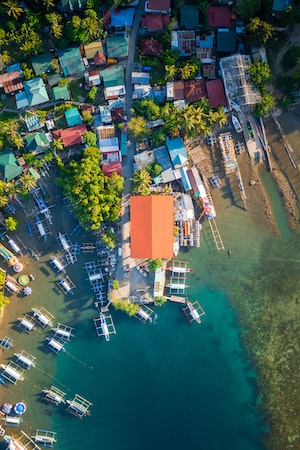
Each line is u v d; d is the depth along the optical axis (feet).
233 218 232.12
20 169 226.99
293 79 223.30
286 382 230.68
